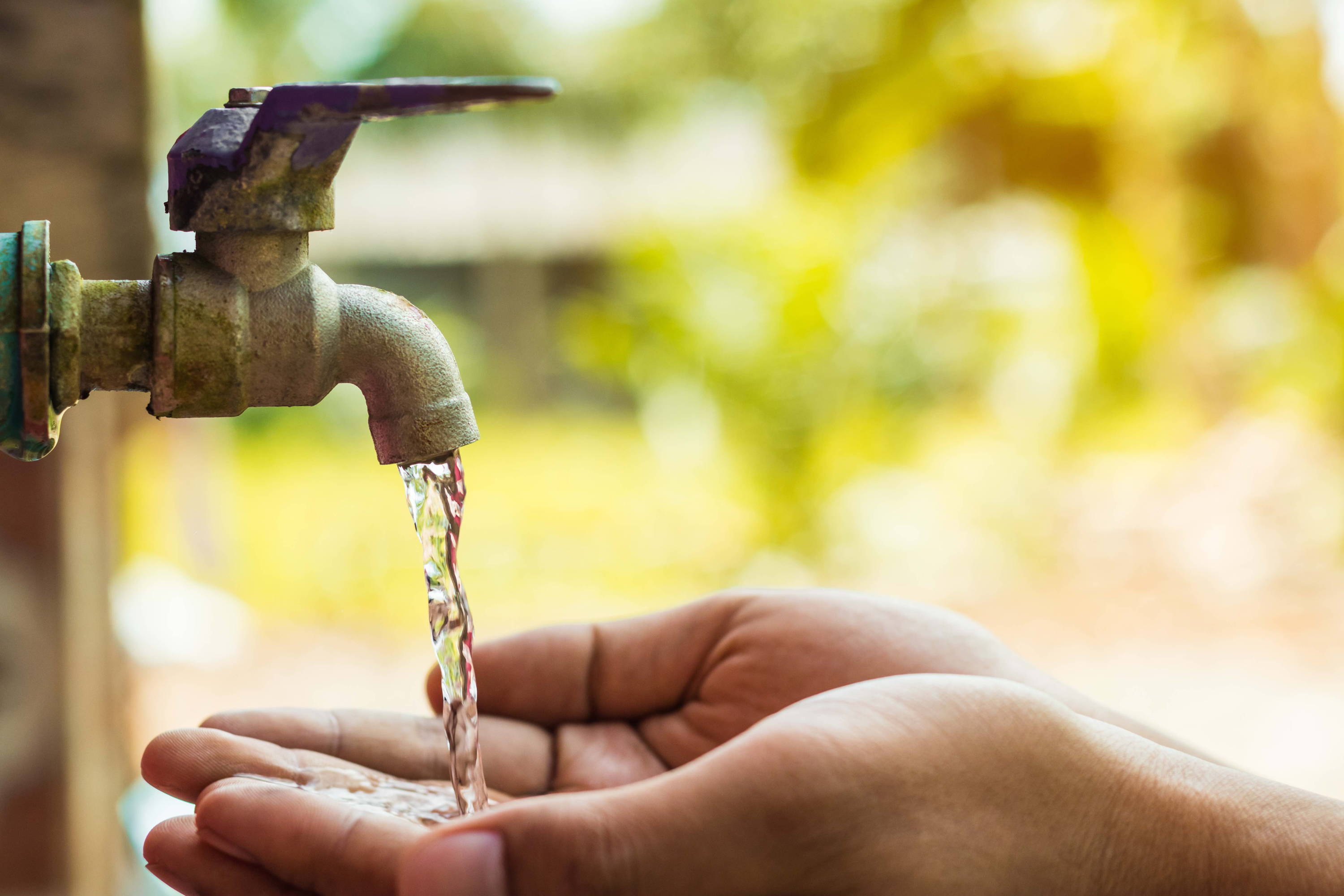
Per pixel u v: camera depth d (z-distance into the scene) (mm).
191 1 10758
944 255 6250
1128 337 6258
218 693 4234
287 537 6586
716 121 10977
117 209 1831
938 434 6320
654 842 672
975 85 5836
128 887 2213
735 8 8445
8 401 805
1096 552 5254
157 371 857
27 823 1939
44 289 795
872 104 5844
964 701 820
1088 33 5750
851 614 1218
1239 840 854
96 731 2041
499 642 1283
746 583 5172
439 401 940
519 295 12906
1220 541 5180
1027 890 799
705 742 1261
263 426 10445
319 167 863
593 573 5559
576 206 12742
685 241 5457
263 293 881
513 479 8039
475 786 1038
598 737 1303
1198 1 5676
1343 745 3422
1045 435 6191
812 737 735
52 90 1783
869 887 742
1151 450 6270
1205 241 6418
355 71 12438
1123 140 5914
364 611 5285
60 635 1938
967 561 5246
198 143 848
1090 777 834
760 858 700
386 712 1177
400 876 678
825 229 5531
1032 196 6102
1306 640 4293
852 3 6008
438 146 13258
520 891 657
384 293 948
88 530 2004
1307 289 6188
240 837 787
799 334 5238
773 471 5215
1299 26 6012
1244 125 6262
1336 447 5602
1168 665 4105
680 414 5508
